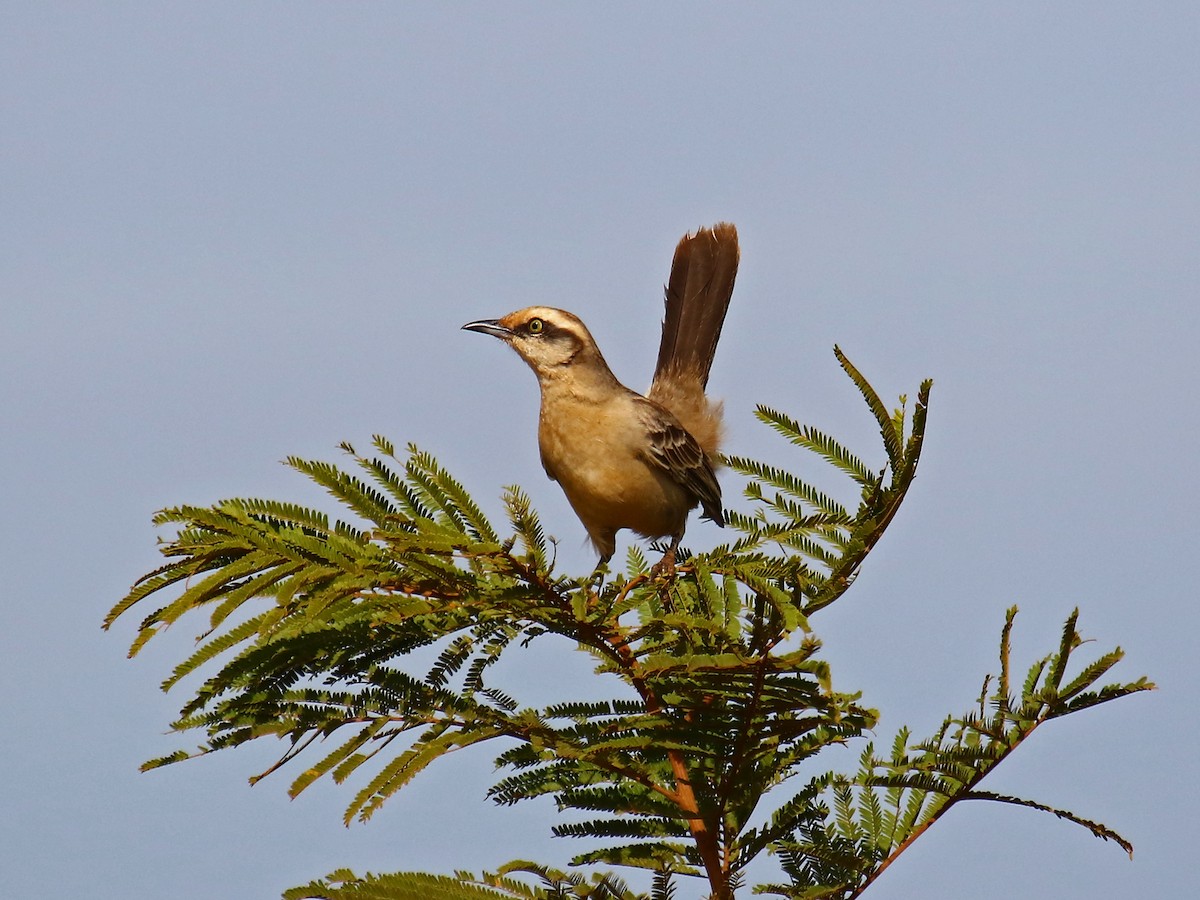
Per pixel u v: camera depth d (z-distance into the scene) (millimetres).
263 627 5930
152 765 6449
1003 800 6410
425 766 6242
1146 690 5891
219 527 6020
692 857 6824
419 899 5938
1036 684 6332
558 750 6137
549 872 6172
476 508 6816
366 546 6164
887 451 6371
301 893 5934
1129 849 6227
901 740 7145
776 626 5887
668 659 5715
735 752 6227
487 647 6934
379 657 6715
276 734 6469
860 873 6590
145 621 5891
